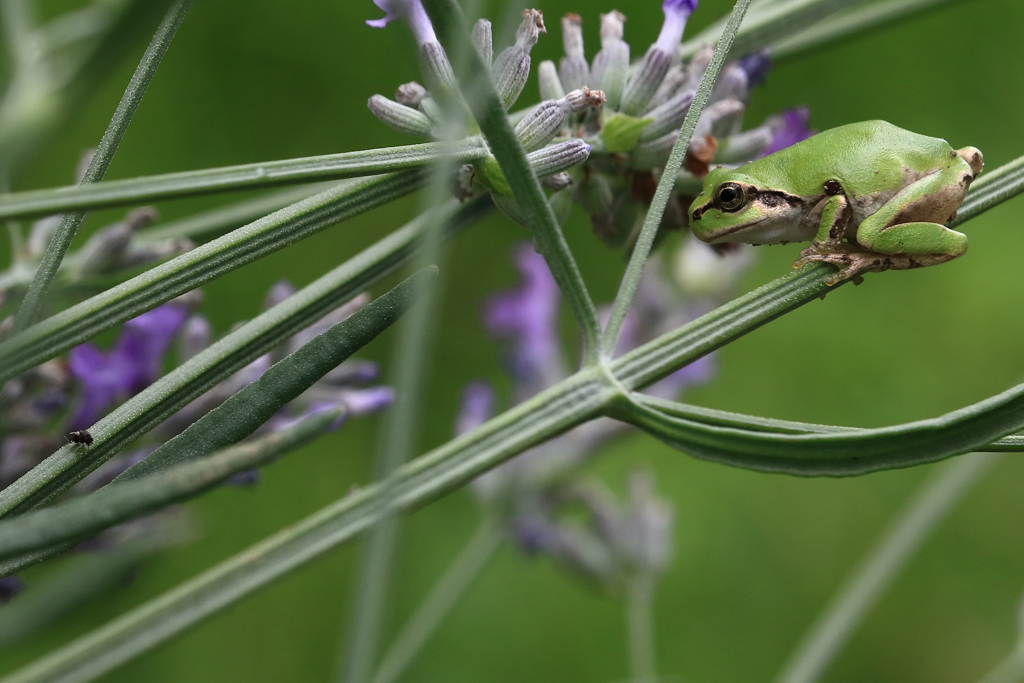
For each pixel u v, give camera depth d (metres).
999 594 0.62
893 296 0.67
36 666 0.30
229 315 0.57
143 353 0.34
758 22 0.35
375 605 0.27
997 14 0.65
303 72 0.59
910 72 0.65
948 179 0.33
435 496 0.31
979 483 0.64
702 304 0.42
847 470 0.30
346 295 0.31
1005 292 0.66
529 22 0.32
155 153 0.55
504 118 0.30
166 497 0.25
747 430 0.30
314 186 0.35
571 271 0.31
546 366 0.42
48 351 0.29
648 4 0.58
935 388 0.65
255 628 0.53
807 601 0.62
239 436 0.29
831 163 0.33
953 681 0.60
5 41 0.35
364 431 0.57
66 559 0.34
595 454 0.41
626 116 0.33
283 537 0.30
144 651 0.30
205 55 0.57
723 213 0.34
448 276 0.61
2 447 0.33
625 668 0.58
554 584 0.59
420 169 0.30
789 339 0.66
